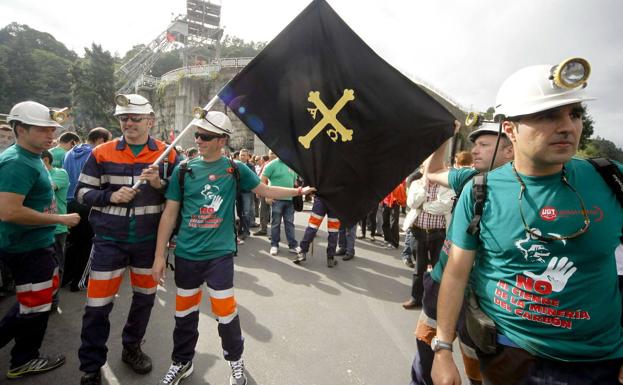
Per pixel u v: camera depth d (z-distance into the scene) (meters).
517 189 1.30
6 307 3.57
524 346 1.28
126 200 2.31
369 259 6.27
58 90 73.44
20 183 2.19
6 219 2.15
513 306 1.30
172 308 3.78
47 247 2.48
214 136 2.42
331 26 2.22
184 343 2.45
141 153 2.50
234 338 2.42
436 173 2.33
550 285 1.22
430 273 2.11
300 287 4.59
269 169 6.16
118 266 2.43
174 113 37.34
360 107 2.21
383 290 4.68
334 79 2.22
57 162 4.78
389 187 2.19
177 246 2.45
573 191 1.21
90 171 2.44
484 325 1.37
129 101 2.39
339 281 4.93
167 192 2.48
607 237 1.18
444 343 1.45
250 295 4.23
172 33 61.69
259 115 2.24
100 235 2.41
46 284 2.47
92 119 53.75
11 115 2.24
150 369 2.63
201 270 2.42
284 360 2.88
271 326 3.46
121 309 3.67
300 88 2.24
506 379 1.32
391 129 2.20
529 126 1.20
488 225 1.35
